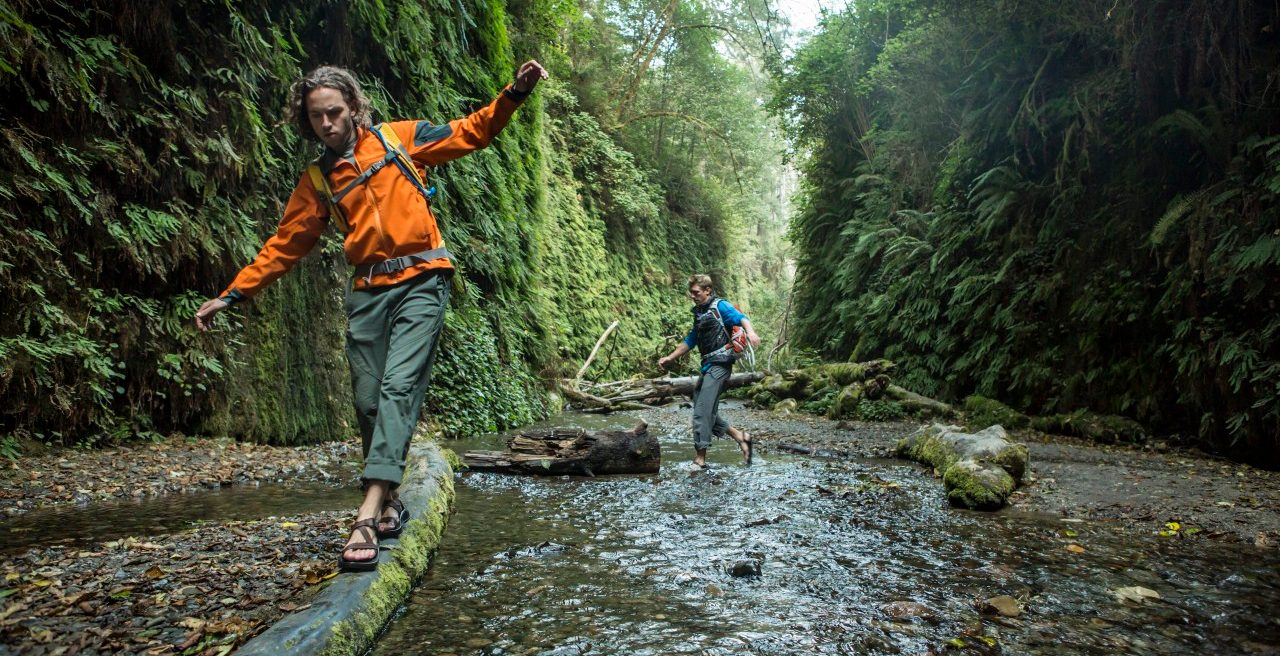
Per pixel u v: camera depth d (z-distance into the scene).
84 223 4.61
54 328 4.36
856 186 14.07
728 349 5.54
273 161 5.86
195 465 4.44
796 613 2.22
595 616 2.18
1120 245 7.66
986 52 9.59
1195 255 6.31
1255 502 4.07
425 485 3.40
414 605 2.25
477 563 2.74
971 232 9.94
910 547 3.07
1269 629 2.13
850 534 3.30
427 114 8.23
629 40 23.58
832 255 15.00
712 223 26.95
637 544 3.06
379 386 2.46
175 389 5.10
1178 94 6.86
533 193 12.51
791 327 17.72
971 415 8.93
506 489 4.46
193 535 2.79
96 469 4.09
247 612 1.95
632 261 21.28
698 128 25.88
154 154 5.10
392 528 2.55
